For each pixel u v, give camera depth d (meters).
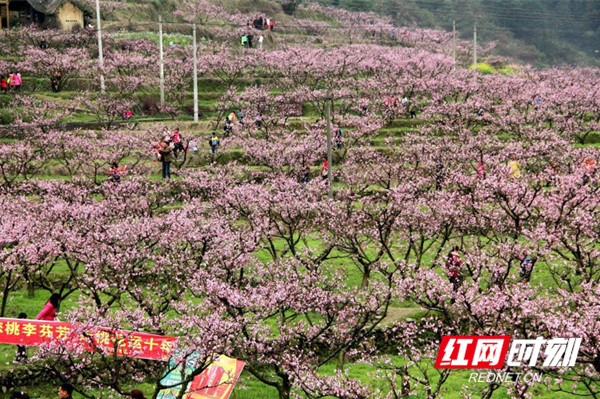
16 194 47.53
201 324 24.95
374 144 67.50
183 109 77.88
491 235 42.25
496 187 37.88
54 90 77.38
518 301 26.98
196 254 33.69
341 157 60.66
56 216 35.50
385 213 38.56
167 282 33.81
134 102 74.31
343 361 31.78
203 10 123.94
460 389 29.66
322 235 38.75
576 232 36.34
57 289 38.28
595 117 75.00
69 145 54.47
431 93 79.25
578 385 29.28
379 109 75.06
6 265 31.70
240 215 41.19
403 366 31.17
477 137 57.94
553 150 53.38
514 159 50.62
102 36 92.69
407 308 35.56
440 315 33.44
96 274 30.08
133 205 40.88
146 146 56.44
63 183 44.06
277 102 74.12
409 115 77.88
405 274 32.47
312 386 25.84
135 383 29.44
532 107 78.44
